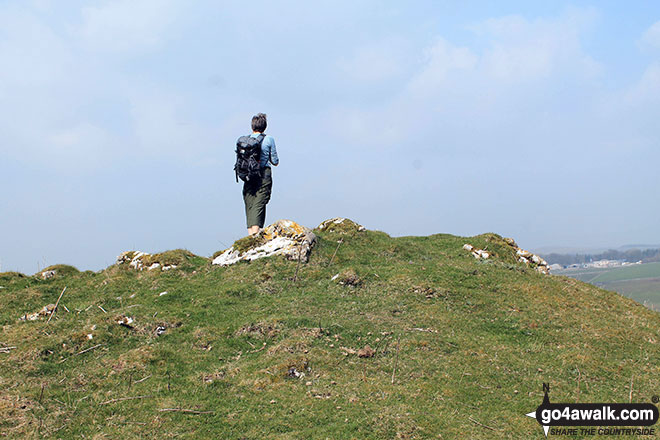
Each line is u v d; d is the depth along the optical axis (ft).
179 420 24.98
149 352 31.91
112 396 27.27
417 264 50.19
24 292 45.32
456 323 37.81
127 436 23.61
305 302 40.09
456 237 66.49
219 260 49.32
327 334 34.76
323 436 23.44
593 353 34.91
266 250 48.96
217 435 23.82
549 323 39.47
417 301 41.34
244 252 49.29
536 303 43.19
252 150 48.78
